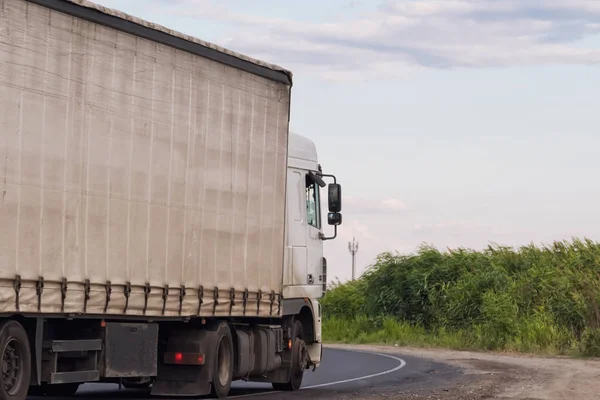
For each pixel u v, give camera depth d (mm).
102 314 18594
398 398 22328
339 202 27438
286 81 24375
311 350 27219
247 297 23047
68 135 17406
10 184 16109
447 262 55844
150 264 19719
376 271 57125
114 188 18641
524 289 51000
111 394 23297
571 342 45469
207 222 21578
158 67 19859
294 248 25859
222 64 22000
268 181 23891
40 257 16766
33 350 17266
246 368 23672
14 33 16203
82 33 17734
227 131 22234
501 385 26281
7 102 16047
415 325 54344
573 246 55625
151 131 19688
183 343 21828
